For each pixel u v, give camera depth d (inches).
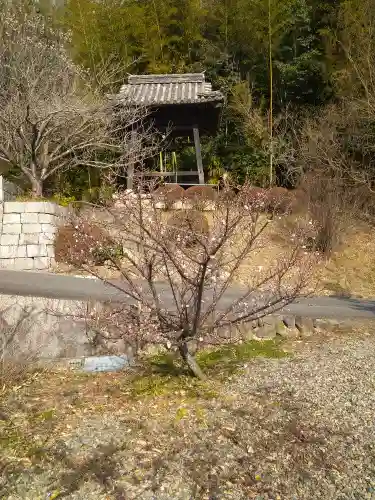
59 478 110.7
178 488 106.2
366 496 101.5
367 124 514.9
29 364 184.9
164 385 163.6
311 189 412.5
